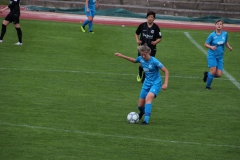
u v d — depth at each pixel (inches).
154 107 1523.1
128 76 1959.9
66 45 2549.2
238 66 2276.1
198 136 1259.8
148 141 1202.6
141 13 3878.0
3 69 1934.1
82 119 1360.7
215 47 1740.9
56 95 1605.6
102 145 1162.6
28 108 1439.5
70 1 3978.8
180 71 2117.4
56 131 1247.5
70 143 1167.0
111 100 1581.0
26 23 3129.9
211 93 1742.1
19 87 1679.4
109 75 1957.4
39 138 1191.6
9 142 1154.7
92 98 1594.5
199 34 3152.1
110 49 2519.7
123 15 3794.3
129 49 2546.8
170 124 1353.3
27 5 3934.5
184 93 1723.7
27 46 2445.9
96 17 3654.0
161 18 3777.1
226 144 1208.8
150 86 1336.1
